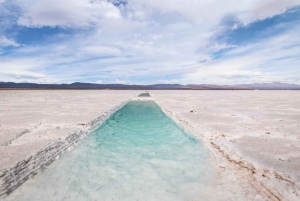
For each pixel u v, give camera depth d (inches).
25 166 131.6
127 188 110.5
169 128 267.7
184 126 265.7
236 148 162.1
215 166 135.9
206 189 106.9
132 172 131.3
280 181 106.1
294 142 175.6
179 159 153.3
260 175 115.1
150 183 116.3
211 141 190.1
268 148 160.6
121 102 639.1
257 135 202.2
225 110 404.5
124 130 257.0
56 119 296.8
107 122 310.8
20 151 155.9
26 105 501.7
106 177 124.1
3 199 96.7
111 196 102.2
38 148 164.1
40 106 478.3
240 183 110.4
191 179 119.4
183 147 183.2
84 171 132.3
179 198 99.4
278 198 92.2
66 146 179.6
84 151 172.2
